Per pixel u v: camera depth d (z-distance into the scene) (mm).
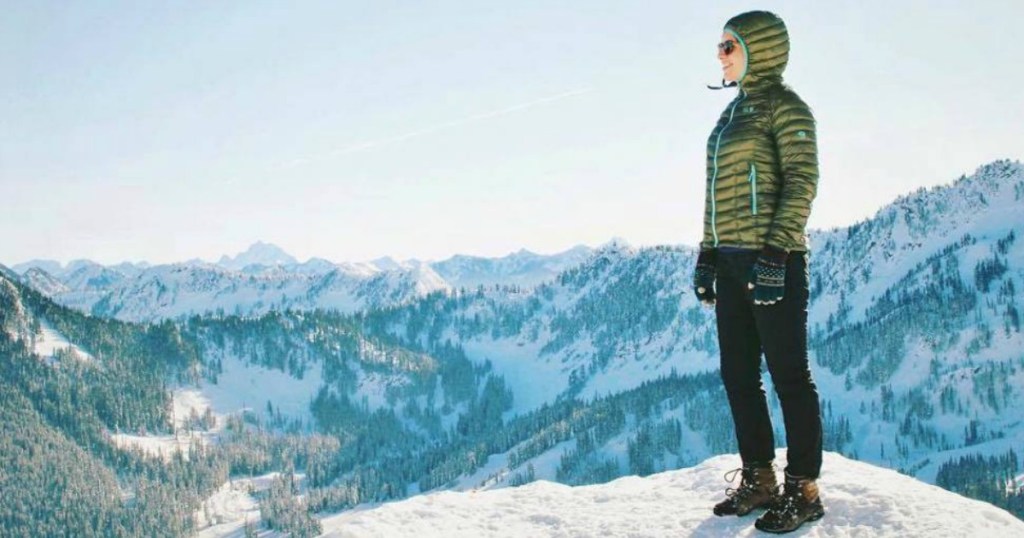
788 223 5609
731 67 6059
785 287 5820
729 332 6324
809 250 6023
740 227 6035
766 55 5902
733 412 6426
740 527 6117
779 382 5938
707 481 7344
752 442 6316
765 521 5926
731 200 6082
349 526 7289
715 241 6402
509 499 7922
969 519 5328
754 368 6324
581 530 6723
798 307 5840
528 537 6891
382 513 7656
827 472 6918
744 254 6023
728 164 6066
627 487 7824
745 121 5988
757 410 6316
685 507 6777
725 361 6410
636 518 6730
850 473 6840
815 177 5738
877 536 5461
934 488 6160
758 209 5953
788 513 5852
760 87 6008
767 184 5922
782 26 5953
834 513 5922
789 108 5820
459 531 7207
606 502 7402
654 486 7707
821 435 5898
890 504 5734
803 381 5879
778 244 5586
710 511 6543
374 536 7008
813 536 5742
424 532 7199
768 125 5906
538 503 7707
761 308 5879
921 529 5328
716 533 6117
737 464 7656
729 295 6250
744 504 6281
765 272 5562
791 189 5695
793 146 5758
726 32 6039
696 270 6598
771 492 6273
